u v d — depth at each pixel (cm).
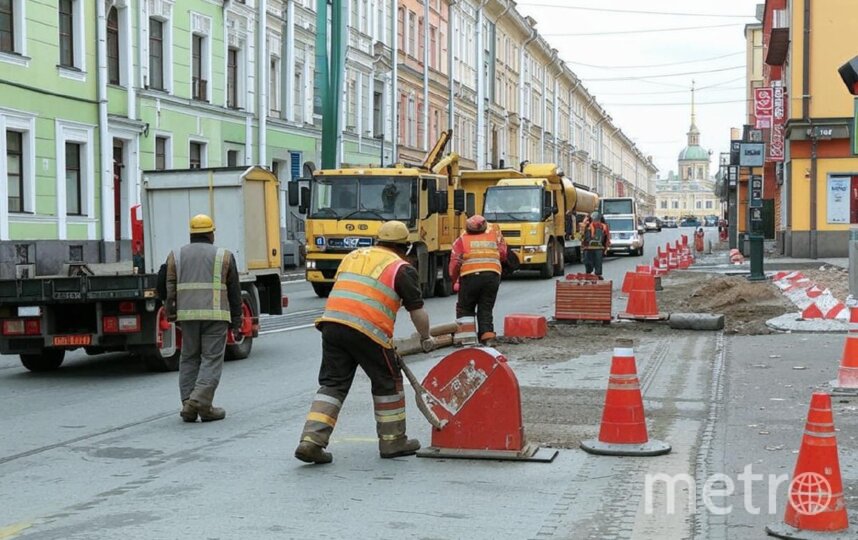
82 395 1189
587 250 2922
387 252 834
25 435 952
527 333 1599
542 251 3331
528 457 806
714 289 2298
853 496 689
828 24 3678
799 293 2056
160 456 853
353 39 4709
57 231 2880
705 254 5194
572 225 4197
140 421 1016
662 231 12219
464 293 1523
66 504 704
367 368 821
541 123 8906
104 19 3070
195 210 1617
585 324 1791
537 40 8356
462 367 828
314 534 625
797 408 1011
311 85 4497
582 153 10788
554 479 754
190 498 713
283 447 881
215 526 643
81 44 2983
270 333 1839
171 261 1020
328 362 819
